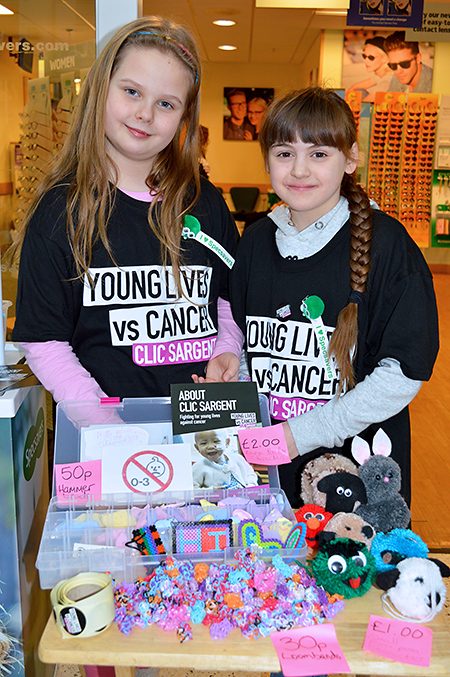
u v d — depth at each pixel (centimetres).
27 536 144
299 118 127
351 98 779
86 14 181
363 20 519
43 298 138
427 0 582
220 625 97
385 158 794
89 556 106
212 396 121
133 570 107
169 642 96
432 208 805
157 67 127
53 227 137
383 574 103
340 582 102
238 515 110
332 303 139
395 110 782
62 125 207
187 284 148
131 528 110
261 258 148
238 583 101
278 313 143
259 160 1039
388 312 133
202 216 151
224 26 739
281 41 832
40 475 160
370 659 93
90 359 145
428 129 786
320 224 140
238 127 1031
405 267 133
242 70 1012
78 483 112
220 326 158
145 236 143
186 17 695
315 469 121
